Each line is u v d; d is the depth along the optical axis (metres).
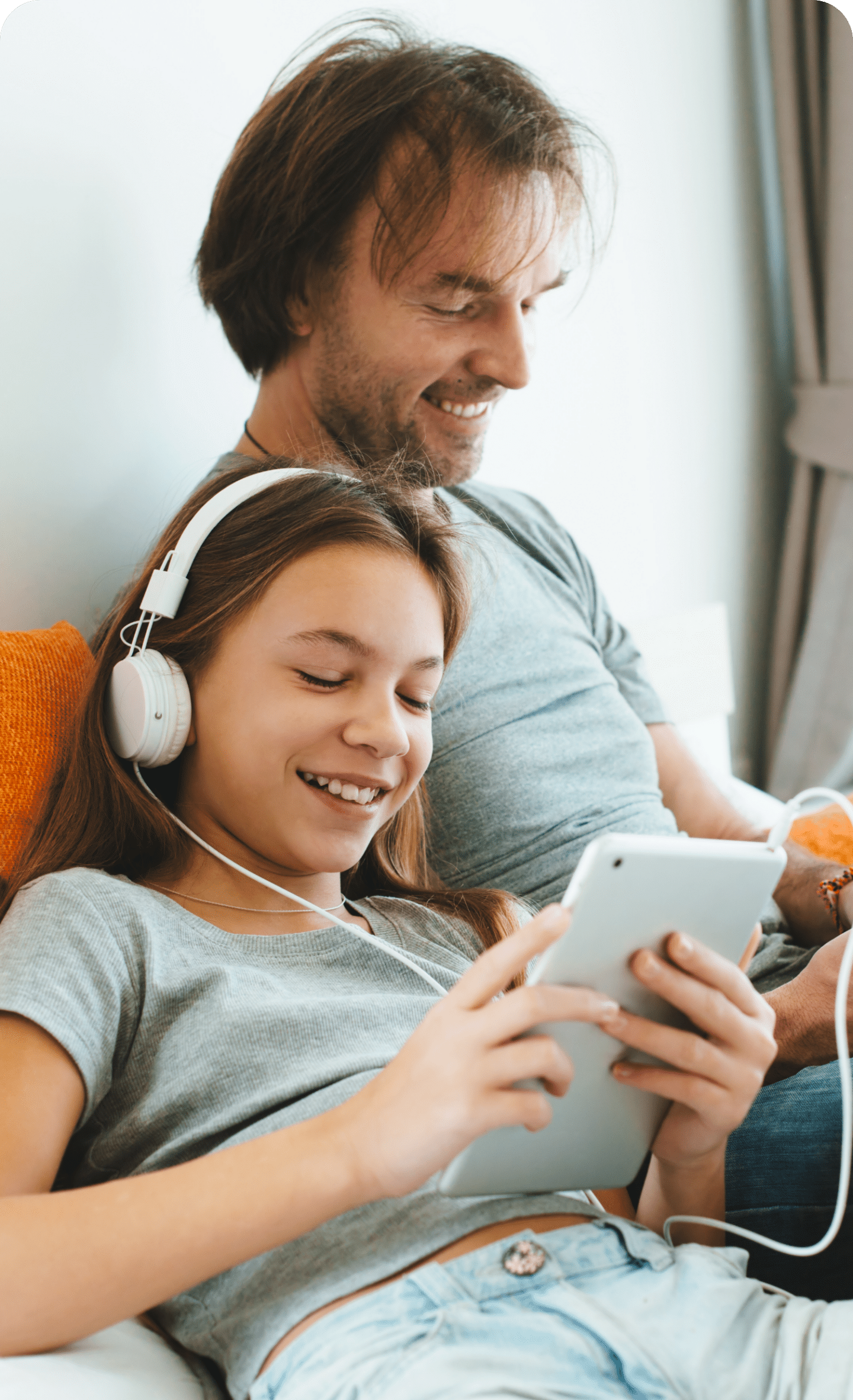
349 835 0.81
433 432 1.17
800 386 2.31
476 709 1.13
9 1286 0.54
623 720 1.23
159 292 1.23
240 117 1.29
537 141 1.06
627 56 1.86
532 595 1.26
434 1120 0.55
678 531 2.14
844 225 2.23
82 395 1.17
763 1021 0.62
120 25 1.17
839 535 2.32
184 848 0.84
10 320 1.11
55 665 0.95
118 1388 0.57
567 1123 0.63
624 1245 0.65
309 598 0.79
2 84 1.08
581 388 1.86
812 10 2.21
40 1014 0.66
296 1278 0.63
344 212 1.07
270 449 1.21
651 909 0.58
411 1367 0.55
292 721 0.77
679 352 2.07
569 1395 0.55
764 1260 0.84
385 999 0.78
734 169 2.14
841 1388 0.57
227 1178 0.58
